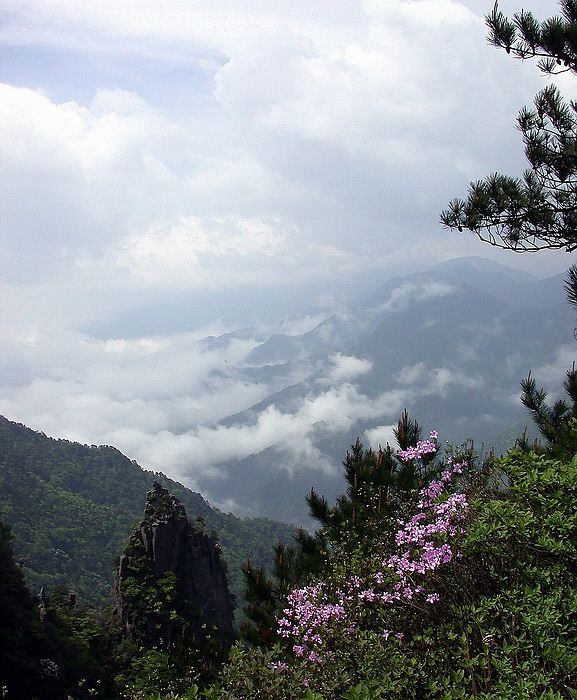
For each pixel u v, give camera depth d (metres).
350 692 3.71
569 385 9.89
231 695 4.34
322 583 6.07
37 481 110.75
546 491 4.85
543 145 10.45
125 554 36.75
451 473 6.33
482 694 3.63
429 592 5.04
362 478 8.36
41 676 26.84
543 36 9.76
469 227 10.65
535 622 3.85
